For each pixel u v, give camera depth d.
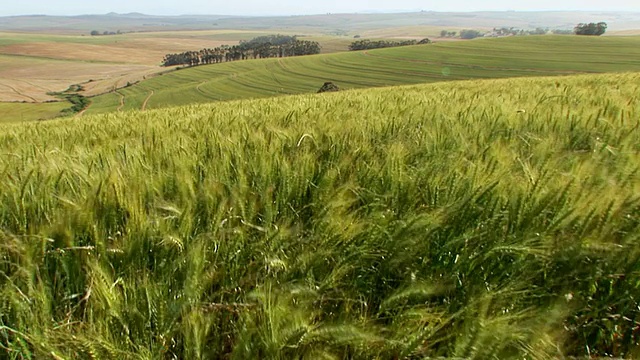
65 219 1.50
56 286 1.35
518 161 1.83
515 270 1.26
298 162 1.95
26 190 1.74
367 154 2.20
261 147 2.29
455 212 1.44
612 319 1.16
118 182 1.67
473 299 1.12
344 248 1.40
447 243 1.35
